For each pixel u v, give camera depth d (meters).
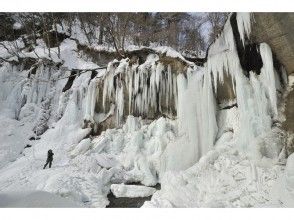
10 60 22.80
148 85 15.39
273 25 10.48
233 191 9.55
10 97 20.78
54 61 22.39
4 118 19.33
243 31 11.22
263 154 10.62
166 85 14.72
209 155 11.48
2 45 25.61
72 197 10.71
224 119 13.02
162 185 10.98
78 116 18.03
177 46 23.34
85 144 15.45
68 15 27.45
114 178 12.90
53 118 19.45
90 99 17.28
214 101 13.19
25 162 15.75
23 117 19.81
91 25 28.03
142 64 15.67
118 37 20.48
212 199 9.41
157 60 15.11
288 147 10.45
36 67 21.91
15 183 12.83
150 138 14.91
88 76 19.92
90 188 11.54
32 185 12.23
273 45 11.13
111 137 15.87
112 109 16.77
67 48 24.42
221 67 12.59
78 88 18.84
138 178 13.12
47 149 16.50
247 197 9.08
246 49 11.87
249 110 11.56
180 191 10.12
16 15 27.41
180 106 13.80
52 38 25.44
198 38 23.80
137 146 14.46
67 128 17.48
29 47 25.52
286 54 11.03
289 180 8.71
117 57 19.45
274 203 8.58
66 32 26.58
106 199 11.27
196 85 13.55
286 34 10.42
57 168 14.03
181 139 13.41
